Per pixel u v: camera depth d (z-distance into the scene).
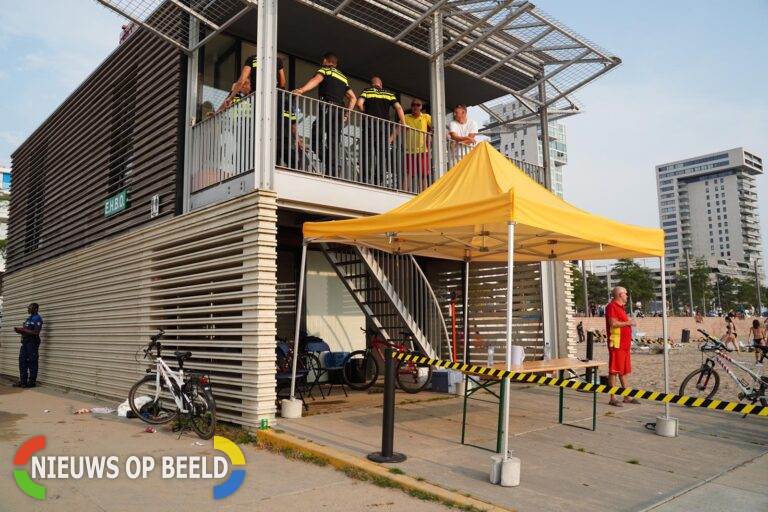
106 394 9.81
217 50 9.02
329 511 4.01
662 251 6.65
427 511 4.02
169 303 8.09
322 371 10.09
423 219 5.61
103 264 10.41
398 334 9.84
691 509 4.05
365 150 8.46
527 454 5.43
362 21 9.00
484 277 11.20
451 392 9.20
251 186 6.87
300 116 10.14
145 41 9.87
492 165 6.36
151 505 4.16
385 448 5.08
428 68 10.82
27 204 15.58
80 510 4.06
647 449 5.69
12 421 7.66
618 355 8.26
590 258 7.97
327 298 10.77
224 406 6.81
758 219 186.12
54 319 12.61
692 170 184.75
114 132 10.84
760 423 7.02
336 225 6.53
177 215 8.39
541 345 10.38
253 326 6.46
